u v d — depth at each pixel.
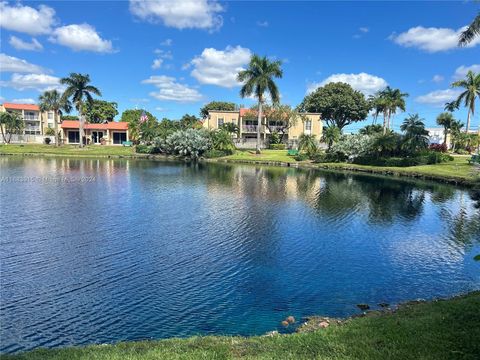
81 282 10.12
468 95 56.38
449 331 5.80
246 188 28.36
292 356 5.24
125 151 62.91
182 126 78.00
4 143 73.31
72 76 63.38
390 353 5.14
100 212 18.56
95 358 5.41
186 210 19.67
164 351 5.64
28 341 7.30
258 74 53.28
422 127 47.09
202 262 11.97
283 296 9.71
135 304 8.95
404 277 11.26
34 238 13.94
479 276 11.43
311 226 17.05
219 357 5.32
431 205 23.33
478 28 24.81
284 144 67.31
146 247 13.28
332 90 82.56
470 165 41.16
